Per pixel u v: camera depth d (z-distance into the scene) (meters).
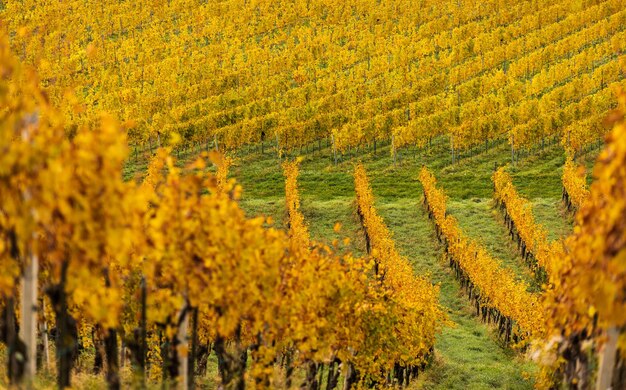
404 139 80.94
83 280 10.42
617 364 11.44
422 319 32.81
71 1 131.00
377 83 98.94
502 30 117.56
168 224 12.19
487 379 35.78
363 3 135.25
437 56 116.12
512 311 42.38
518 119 85.00
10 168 9.16
